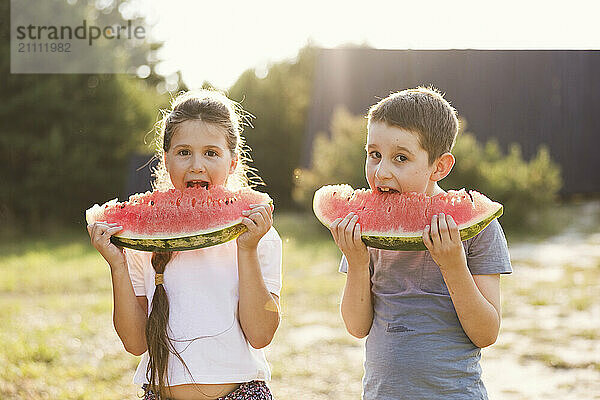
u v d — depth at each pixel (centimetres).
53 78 1992
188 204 249
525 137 1873
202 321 239
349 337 655
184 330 238
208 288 243
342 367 559
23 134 1967
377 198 258
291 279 988
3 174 1956
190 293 243
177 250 243
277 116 2747
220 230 243
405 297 250
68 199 2017
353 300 251
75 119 2025
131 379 529
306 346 624
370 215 253
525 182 1479
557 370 539
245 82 2803
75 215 2025
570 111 1991
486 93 1769
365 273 249
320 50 2142
